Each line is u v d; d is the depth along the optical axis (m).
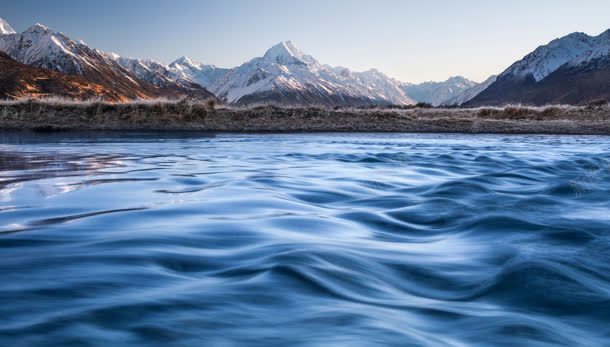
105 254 4.36
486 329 3.11
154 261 4.20
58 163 11.32
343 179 9.94
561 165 13.16
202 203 6.98
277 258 4.33
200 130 27.58
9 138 20.02
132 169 10.55
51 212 6.14
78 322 2.94
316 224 5.95
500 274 4.17
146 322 2.97
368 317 3.19
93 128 26.23
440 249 4.99
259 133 26.91
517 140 23.70
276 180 9.55
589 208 7.14
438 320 3.24
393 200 7.75
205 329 2.91
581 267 4.40
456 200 7.74
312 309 3.28
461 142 21.95
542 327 3.17
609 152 17.14
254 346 2.72
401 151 16.84
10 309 3.10
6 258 4.19
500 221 6.21
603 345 2.96
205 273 3.95
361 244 5.08
